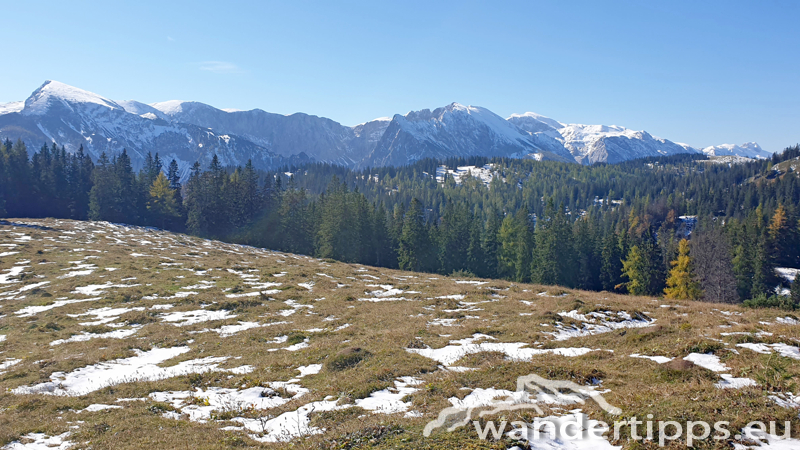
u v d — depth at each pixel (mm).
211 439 12602
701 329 22656
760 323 24859
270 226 102875
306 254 93938
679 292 66562
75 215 109938
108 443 12352
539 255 78125
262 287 44094
